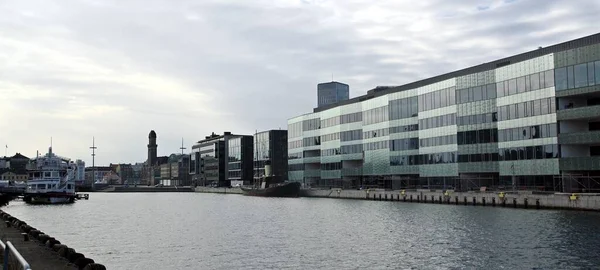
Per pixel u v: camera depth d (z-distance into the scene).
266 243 49.00
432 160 119.56
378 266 36.47
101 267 25.88
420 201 109.00
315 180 174.88
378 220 68.94
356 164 156.00
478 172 106.44
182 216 87.50
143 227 67.69
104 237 56.41
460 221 63.09
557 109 87.06
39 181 137.38
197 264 38.88
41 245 33.69
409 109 128.62
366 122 146.12
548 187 89.00
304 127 179.00
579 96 86.62
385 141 137.25
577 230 50.62
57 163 146.12
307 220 72.94
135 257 42.44
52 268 26.52
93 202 148.75
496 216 68.06
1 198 127.88
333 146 161.62
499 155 99.88
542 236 47.31
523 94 94.25
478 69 113.62
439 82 117.19
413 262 37.47
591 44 82.19
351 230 58.19
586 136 83.00
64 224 73.69
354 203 114.75
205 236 55.75
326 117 166.00
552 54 87.75
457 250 41.75
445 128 115.25
